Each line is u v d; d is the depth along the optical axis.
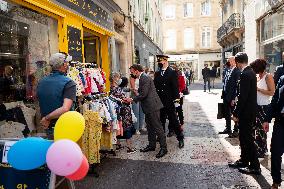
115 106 5.82
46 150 2.54
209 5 40.72
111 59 10.18
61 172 2.39
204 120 10.06
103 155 5.98
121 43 12.31
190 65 41.84
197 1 40.88
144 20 17.98
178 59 42.09
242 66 4.76
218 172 4.93
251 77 4.56
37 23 5.63
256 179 4.59
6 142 2.92
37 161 2.50
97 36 9.70
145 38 18.61
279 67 6.39
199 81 40.03
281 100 3.82
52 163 2.37
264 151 5.63
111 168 5.27
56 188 2.94
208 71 21.80
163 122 7.30
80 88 5.11
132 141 7.25
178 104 6.52
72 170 2.38
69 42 6.68
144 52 17.88
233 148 6.39
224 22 26.81
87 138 4.69
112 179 4.75
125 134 6.15
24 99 5.04
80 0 7.20
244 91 4.57
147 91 5.82
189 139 7.30
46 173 2.80
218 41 29.83
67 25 6.58
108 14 9.73
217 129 8.49
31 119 5.10
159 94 6.52
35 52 5.53
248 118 4.64
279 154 3.94
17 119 4.80
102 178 4.80
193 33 41.38
